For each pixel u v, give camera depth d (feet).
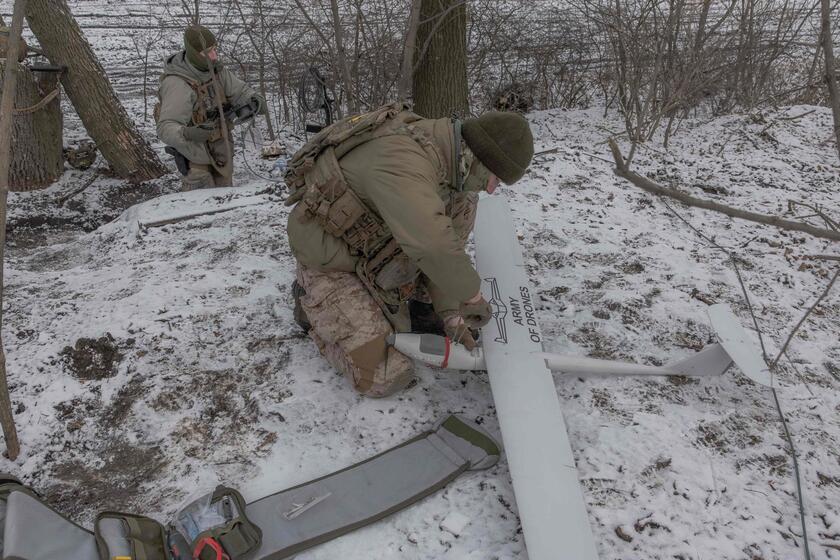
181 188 17.20
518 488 6.23
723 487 6.85
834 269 11.28
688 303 10.12
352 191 7.09
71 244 13.06
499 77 24.14
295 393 8.31
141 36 30.66
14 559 5.00
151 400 8.19
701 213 13.46
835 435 7.62
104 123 17.29
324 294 7.87
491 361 7.86
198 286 10.38
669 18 18.31
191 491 6.96
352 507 6.55
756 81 21.57
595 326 9.60
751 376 7.26
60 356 8.79
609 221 12.93
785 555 6.14
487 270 9.48
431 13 15.98
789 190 14.85
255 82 23.45
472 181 7.22
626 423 7.69
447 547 6.26
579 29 24.30
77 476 7.21
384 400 8.20
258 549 5.99
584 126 21.36
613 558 6.11
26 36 26.50
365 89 17.70
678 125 19.89
